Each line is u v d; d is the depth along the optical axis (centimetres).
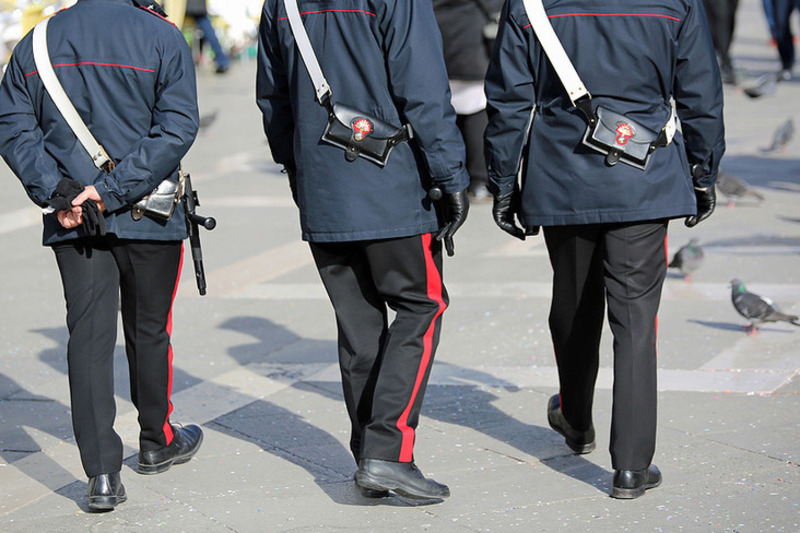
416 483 909
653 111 898
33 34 921
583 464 1012
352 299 936
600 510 913
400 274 902
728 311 1459
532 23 893
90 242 926
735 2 3753
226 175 2600
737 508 906
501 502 938
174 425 1081
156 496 975
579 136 898
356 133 869
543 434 1089
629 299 912
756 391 1168
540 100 923
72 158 912
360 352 932
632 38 880
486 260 1764
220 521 921
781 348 1304
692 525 880
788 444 1033
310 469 1030
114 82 908
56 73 906
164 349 989
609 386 1198
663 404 1145
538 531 881
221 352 1390
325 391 1241
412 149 882
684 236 1880
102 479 927
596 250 936
